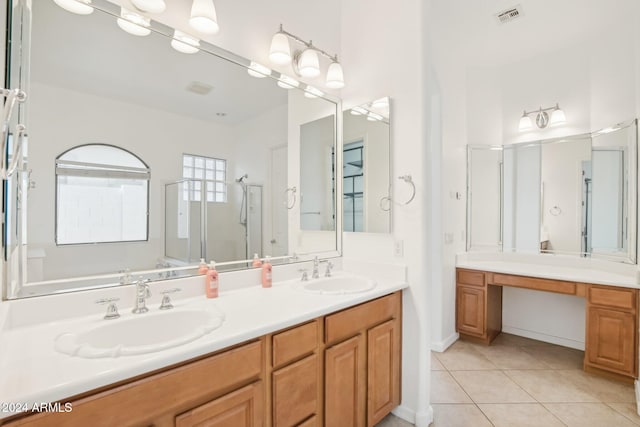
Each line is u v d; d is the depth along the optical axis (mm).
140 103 1476
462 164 3285
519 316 3273
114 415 831
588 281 2426
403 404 1966
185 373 967
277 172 2031
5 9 1068
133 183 1458
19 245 1146
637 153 2404
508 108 3348
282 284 1879
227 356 1077
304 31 2143
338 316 1511
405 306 1976
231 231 1810
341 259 2354
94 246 1340
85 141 1323
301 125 2152
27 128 1178
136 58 1456
